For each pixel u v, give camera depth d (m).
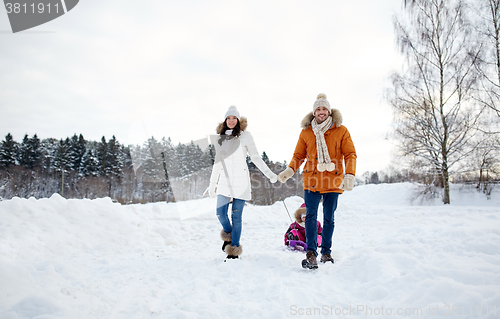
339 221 7.90
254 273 2.73
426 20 17.48
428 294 1.76
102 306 1.99
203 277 2.64
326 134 3.19
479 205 15.91
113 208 4.88
